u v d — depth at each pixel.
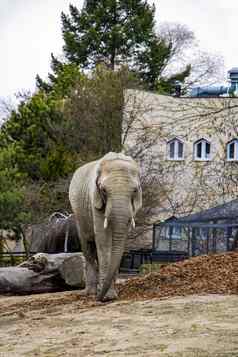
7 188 40.75
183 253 42.03
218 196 40.78
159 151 47.78
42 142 54.41
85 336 14.25
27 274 23.33
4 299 22.05
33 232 43.69
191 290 17.70
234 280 18.16
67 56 71.12
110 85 52.28
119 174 17.44
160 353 12.51
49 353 13.33
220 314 15.01
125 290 18.91
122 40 69.12
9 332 15.52
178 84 60.62
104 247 18.02
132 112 47.28
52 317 16.55
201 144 46.53
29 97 61.81
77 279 23.39
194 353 12.36
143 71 70.19
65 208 45.50
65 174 51.09
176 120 24.91
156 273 19.56
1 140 55.84
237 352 12.30
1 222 40.34
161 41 71.75
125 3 70.25
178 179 46.75
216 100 32.81
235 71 52.41
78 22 71.38
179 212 46.41
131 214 17.38
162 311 15.66
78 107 52.22
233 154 45.66
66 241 36.97
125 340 13.61
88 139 51.78
